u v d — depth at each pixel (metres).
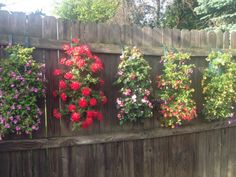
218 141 4.71
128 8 10.98
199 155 4.52
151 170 4.13
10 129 3.20
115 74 3.85
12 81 3.14
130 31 3.96
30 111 3.24
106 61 3.80
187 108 4.01
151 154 4.13
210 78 4.42
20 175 3.40
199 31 4.49
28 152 3.44
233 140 4.87
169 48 4.21
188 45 4.39
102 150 3.82
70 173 3.65
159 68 4.13
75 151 3.67
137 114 3.78
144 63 3.79
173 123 4.07
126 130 3.95
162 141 4.21
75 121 3.50
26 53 3.23
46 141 3.47
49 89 3.49
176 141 4.32
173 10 11.36
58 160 3.58
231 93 4.46
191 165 4.45
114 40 3.86
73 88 3.42
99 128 3.79
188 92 4.02
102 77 3.77
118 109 3.87
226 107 4.46
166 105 3.99
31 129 3.25
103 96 3.62
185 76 4.04
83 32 3.68
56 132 3.56
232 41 4.81
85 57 3.51
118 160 3.91
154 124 4.12
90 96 3.54
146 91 3.77
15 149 3.34
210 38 4.59
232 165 4.85
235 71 4.47
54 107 3.52
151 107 3.80
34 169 3.47
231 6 7.62
